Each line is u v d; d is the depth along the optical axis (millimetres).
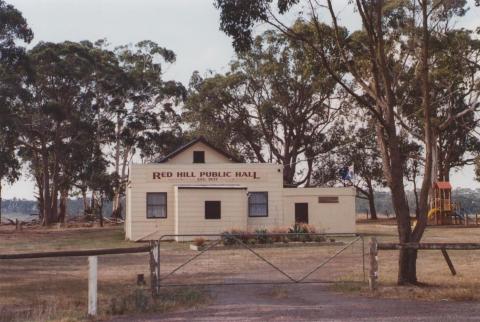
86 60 62906
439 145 58281
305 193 37375
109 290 15219
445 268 19062
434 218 53625
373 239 14000
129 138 68062
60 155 63625
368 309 11633
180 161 39875
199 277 17531
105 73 65000
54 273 19734
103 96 67062
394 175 14812
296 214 37250
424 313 11109
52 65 60594
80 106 65500
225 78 62000
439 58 19453
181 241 34281
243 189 35594
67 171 66875
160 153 69438
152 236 35906
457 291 13539
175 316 11328
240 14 14172
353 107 58156
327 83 50469
